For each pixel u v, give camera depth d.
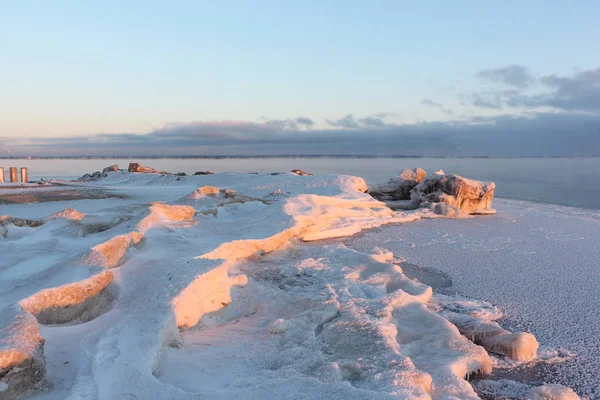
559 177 42.97
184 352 4.60
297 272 8.00
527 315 6.65
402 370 4.19
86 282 5.00
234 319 5.82
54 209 14.09
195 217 10.76
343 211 15.23
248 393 3.49
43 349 3.76
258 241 9.10
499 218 16.89
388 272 7.99
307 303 6.16
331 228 12.95
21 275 5.86
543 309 6.90
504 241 12.27
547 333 6.00
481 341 5.62
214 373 4.18
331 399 3.38
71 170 50.44
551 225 15.17
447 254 10.65
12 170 24.78
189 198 12.51
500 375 4.88
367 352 4.71
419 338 5.42
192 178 24.70
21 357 3.28
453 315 6.37
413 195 19.92
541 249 11.25
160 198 16.89
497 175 46.09
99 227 9.00
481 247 11.47
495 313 6.64
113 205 14.98
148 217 8.88
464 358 4.82
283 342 5.02
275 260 8.88
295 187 19.36
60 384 3.51
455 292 7.76
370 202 17.23
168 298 5.11
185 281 5.54
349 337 5.06
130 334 4.29
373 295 6.83
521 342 5.27
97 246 6.18
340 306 5.95
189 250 7.52
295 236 10.62
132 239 7.25
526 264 9.70
